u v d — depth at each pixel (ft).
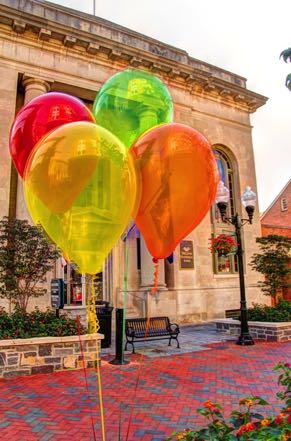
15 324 23.50
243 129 58.95
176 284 45.75
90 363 22.91
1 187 36.22
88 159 7.23
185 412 14.79
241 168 57.06
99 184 7.36
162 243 8.72
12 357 20.90
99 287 43.01
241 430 7.34
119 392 17.54
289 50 8.20
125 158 7.72
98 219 7.54
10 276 23.82
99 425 13.55
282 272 36.19
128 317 41.29
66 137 7.39
